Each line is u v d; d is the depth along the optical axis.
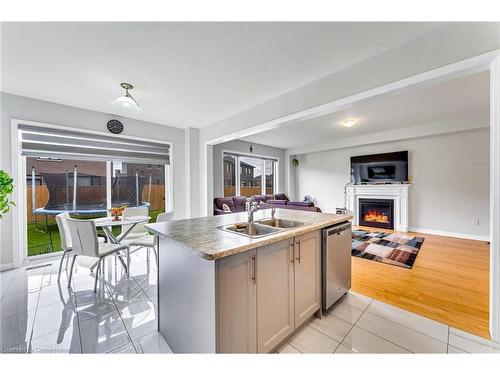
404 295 2.28
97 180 3.99
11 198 2.96
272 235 1.49
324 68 2.37
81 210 3.87
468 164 4.48
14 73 2.44
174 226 1.88
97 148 3.70
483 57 1.55
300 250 1.71
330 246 2.01
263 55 2.13
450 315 1.92
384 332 1.72
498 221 1.52
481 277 2.67
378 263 3.15
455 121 4.27
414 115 4.02
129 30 1.76
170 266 1.58
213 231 1.67
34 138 3.14
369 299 2.21
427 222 4.96
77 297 2.26
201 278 1.23
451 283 2.52
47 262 3.22
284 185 7.77
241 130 3.73
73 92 2.93
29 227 3.55
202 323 1.23
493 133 1.53
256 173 7.16
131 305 2.12
